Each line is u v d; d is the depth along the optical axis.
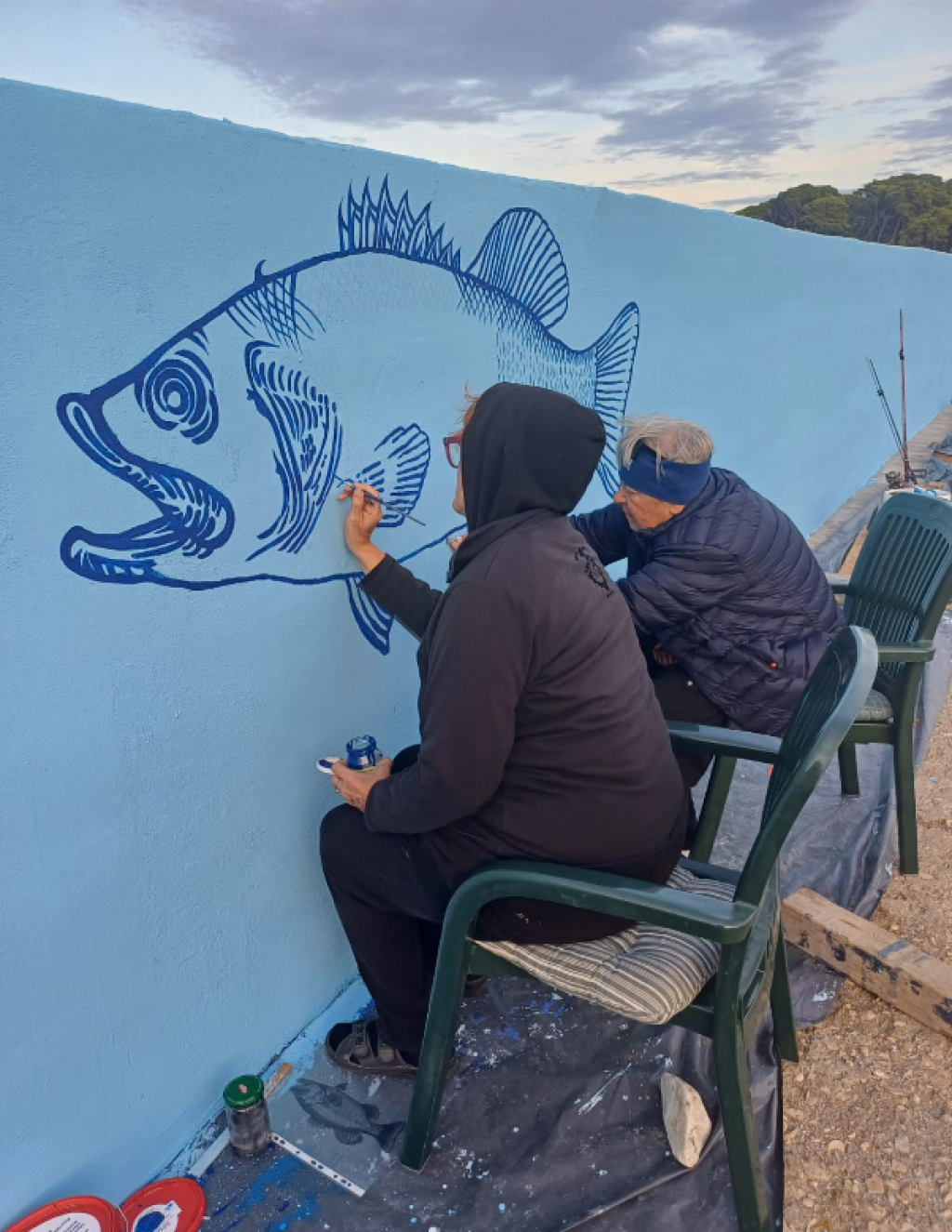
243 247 1.67
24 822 1.49
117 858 1.66
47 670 1.47
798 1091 2.09
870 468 7.51
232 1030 2.01
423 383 2.24
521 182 2.52
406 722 2.41
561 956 1.71
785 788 1.54
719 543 2.43
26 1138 1.60
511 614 1.50
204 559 1.71
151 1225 1.75
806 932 2.44
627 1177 1.85
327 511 1.99
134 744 1.65
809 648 2.52
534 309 2.71
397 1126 1.98
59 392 1.40
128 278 1.47
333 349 1.92
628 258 3.27
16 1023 1.54
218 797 1.85
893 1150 1.94
